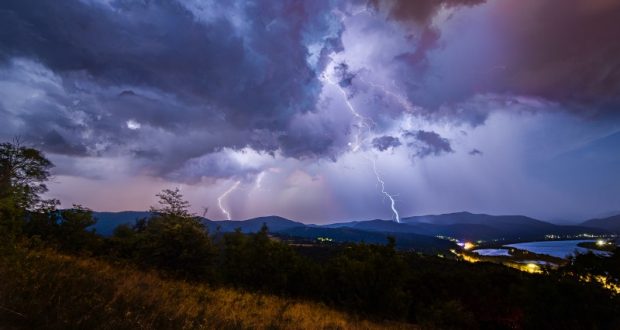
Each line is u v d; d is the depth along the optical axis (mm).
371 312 17797
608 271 14398
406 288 25453
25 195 10031
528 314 15672
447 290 24891
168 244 15047
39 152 14094
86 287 6824
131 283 8430
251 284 17516
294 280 19094
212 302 9398
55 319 4980
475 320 21078
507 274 27625
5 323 4582
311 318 10703
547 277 15547
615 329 13453
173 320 6320
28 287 5773
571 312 14266
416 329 15133
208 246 15891
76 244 15578
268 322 8477
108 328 5102
